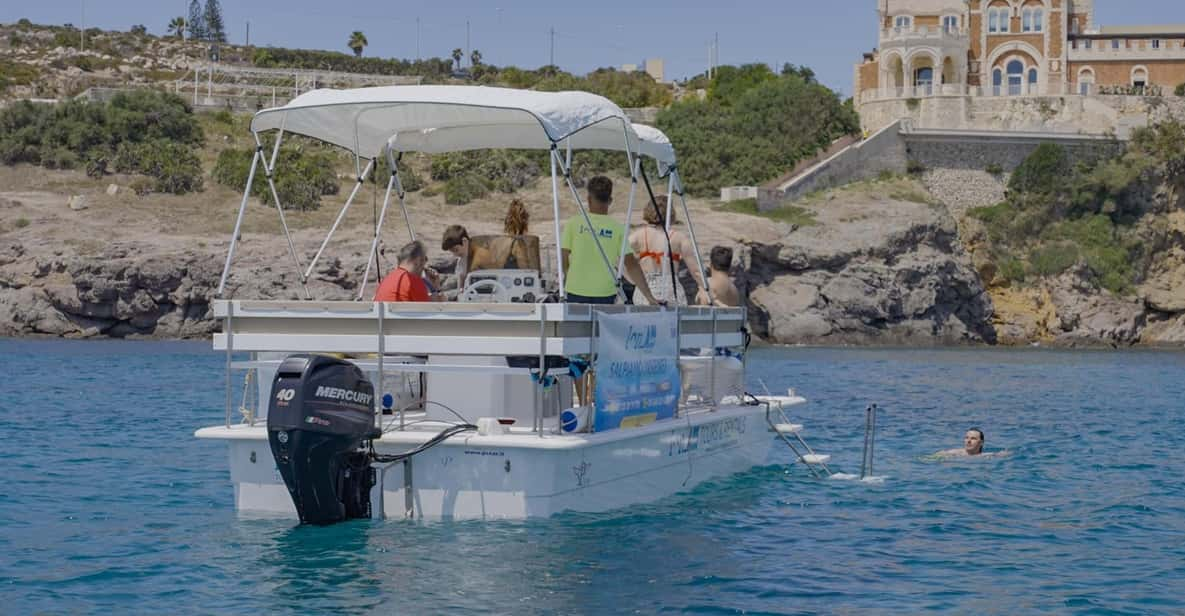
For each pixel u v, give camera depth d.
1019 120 79.12
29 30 126.88
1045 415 24.91
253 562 9.52
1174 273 72.19
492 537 10.12
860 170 72.19
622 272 11.32
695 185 69.50
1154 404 28.11
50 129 70.44
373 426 10.22
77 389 28.09
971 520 12.13
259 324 10.68
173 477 14.37
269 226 59.78
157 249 55.22
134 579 9.19
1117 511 12.77
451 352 10.22
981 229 70.94
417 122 12.74
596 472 10.77
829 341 59.62
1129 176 71.81
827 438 19.73
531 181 66.25
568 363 10.47
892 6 83.62
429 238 56.09
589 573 9.38
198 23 135.38
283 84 99.62
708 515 11.95
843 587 9.28
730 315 13.80
